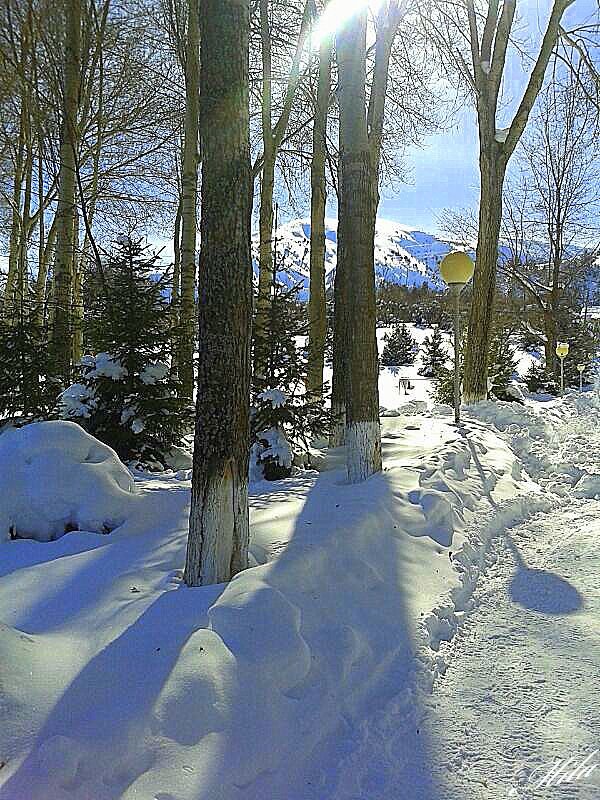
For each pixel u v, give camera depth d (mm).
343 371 8430
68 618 3170
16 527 4590
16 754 2123
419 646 3258
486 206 12891
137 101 15930
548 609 3904
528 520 5914
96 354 7422
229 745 2270
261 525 4438
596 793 2305
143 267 7270
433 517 4887
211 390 3414
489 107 12711
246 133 3447
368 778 2389
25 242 16828
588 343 35656
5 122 15859
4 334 7547
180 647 2641
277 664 2627
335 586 3553
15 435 5016
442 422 9766
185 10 12836
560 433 10398
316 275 10859
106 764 2125
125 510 4715
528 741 2617
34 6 11500
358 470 6031
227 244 3393
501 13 12500
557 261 29609
